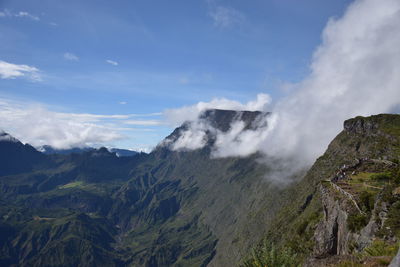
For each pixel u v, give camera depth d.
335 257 16.19
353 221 32.34
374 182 41.94
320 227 46.22
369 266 13.96
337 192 42.75
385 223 24.34
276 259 16.98
